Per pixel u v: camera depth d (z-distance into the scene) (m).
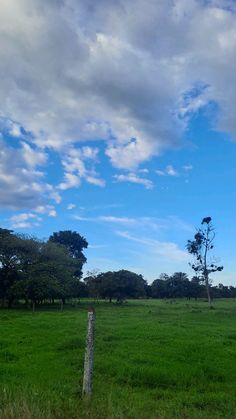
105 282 76.19
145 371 14.61
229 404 11.58
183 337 22.61
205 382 14.17
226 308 56.66
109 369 15.30
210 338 22.59
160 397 12.49
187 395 12.59
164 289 114.12
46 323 29.83
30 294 53.47
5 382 13.16
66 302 74.38
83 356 17.39
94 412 7.80
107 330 25.72
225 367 15.98
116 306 64.25
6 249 57.72
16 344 21.02
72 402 8.59
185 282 107.56
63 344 19.91
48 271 57.22
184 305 66.94
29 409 7.50
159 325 29.23
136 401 11.18
